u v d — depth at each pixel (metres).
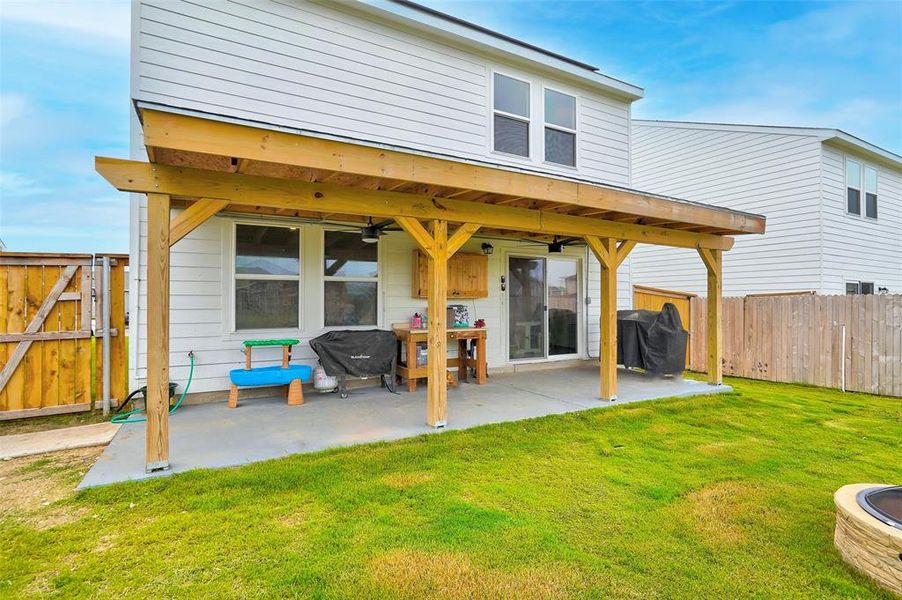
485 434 4.49
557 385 6.87
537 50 7.32
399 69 6.37
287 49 5.64
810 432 4.78
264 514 2.87
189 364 5.49
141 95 4.96
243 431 4.47
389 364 6.15
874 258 11.63
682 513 2.95
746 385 7.66
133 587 2.17
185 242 5.46
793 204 10.49
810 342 7.71
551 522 2.81
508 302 7.95
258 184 3.70
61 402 5.06
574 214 5.50
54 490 3.20
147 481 3.29
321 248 6.27
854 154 11.05
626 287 9.21
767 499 3.16
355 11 6.04
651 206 5.36
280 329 6.03
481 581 2.23
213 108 5.27
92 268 5.19
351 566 2.34
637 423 5.02
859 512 2.38
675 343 7.44
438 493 3.19
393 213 4.31
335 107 5.93
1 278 4.86
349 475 3.46
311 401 5.72
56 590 2.15
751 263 11.27
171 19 5.09
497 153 7.19
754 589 2.20
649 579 2.26
